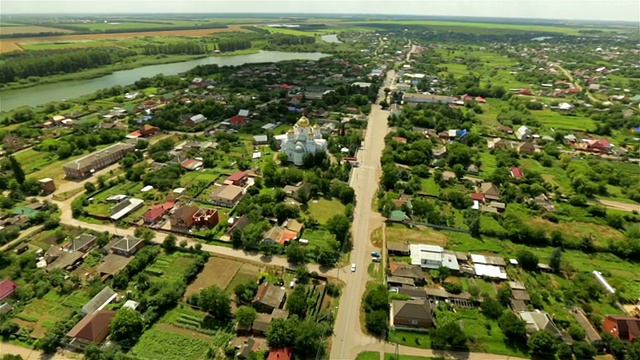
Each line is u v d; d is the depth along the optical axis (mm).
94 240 137625
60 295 114500
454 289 118500
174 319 107000
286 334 96125
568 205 169750
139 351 96875
